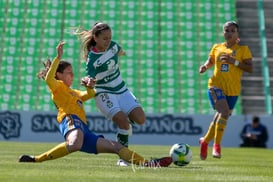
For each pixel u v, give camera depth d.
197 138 61.88
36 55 75.88
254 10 79.81
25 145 48.38
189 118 61.97
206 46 77.19
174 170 20.89
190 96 72.75
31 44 76.62
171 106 71.94
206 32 78.12
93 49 24.30
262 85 72.19
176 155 23.06
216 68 29.70
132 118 24.48
